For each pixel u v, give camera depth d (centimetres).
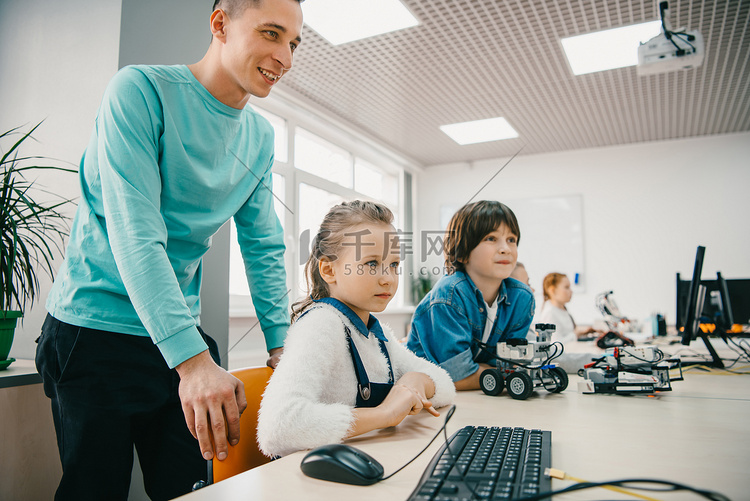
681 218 473
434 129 460
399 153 518
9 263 127
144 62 143
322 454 50
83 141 143
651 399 98
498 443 58
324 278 84
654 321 340
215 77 94
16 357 152
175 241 95
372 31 295
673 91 376
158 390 91
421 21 284
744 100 391
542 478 47
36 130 153
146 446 97
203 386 68
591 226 501
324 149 447
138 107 83
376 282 80
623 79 357
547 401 96
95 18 143
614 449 61
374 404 80
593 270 495
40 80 155
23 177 141
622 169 497
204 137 95
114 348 87
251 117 113
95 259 87
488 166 552
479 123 445
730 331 235
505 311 124
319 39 304
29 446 121
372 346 85
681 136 475
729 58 324
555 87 371
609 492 45
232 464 73
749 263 448
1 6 169
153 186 83
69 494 83
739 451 60
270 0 84
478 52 320
